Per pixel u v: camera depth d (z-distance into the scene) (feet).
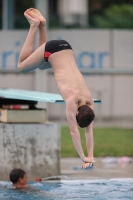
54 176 93.81
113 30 179.52
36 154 94.53
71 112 65.67
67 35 178.91
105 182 89.61
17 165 93.81
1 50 178.81
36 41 161.68
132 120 183.01
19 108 100.68
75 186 86.07
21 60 73.82
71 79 67.77
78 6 295.07
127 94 182.19
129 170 104.27
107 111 182.60
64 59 69.67
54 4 390.21
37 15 73.36
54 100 80.94
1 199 74.69
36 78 171.12
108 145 132.16
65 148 128.98
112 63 180.14
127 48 179.93
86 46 179.32
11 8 211.00
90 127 67.72
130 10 361.92
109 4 376.68
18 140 93.91
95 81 180.96
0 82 180.34
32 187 83.51
